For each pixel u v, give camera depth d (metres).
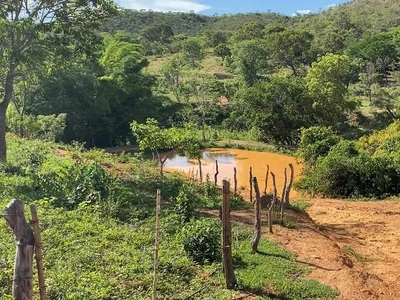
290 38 81.19
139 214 15.21
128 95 54.12
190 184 22.89
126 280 9.88
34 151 24.53
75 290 8.88
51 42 23.25
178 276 10.52
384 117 55.72
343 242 16.38
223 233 10.24
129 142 53.50
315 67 51.72
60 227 12.73
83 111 47.62
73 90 46.81
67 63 26.08
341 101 50.84
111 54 55.97
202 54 91.69
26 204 14.64
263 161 42.12
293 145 50.62
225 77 81.19
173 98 67.00
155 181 22.44
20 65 24.11
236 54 81.38
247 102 52.69
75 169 18.72
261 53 74.62
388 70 76.06
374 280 12.09
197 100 64.75
